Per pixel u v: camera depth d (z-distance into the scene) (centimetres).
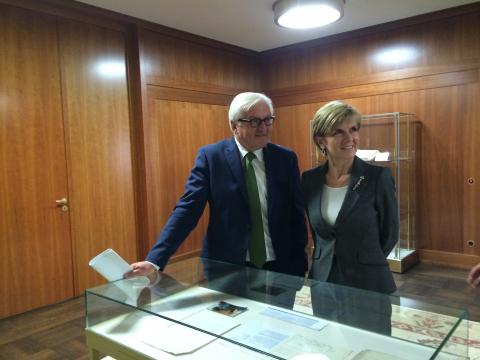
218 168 166
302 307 118
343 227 148
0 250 288
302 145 474
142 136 371
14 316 296
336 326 106
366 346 96
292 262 171
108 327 125
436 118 384
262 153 169
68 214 325
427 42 381
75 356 237
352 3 345
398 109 404
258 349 99
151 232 379
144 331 120
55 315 297
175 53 404
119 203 362
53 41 313
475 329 207
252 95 156
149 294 132
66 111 322
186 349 106
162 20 369
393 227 150
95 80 342
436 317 101
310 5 314
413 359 88
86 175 336
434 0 342
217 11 352
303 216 171
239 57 474
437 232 394
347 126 146
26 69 297
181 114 410
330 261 151
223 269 148
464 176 375
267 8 347
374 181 149
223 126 457
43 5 304
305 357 94
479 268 148
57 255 319
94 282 343
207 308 122
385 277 148
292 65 473
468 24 360
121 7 335
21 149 296
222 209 164
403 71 397
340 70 438
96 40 342
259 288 132
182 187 411
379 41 409
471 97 364
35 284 307
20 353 242
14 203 294
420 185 399
